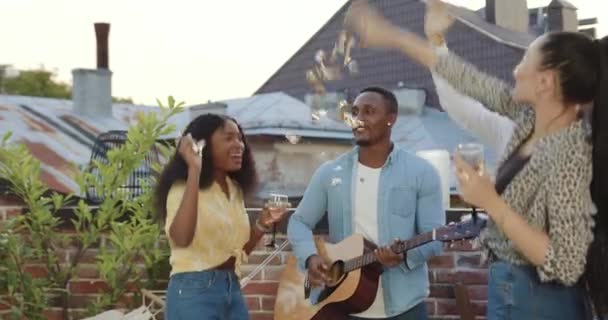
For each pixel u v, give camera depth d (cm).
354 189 468
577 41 307
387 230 460
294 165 1591
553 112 309
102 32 2389
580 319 308
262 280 575
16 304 606
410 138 2155
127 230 589
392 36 371
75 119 2250
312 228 487
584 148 299
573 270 290
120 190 604
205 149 444
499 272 315
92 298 615
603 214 300
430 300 554
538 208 300
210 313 433
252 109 1923
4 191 616
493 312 318
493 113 356
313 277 468
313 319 479
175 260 438
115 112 2384
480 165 296
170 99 618
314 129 1616
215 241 438
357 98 470
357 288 460
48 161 1952
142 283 605
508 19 2444
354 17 380
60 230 620
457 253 550
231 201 454
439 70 363
